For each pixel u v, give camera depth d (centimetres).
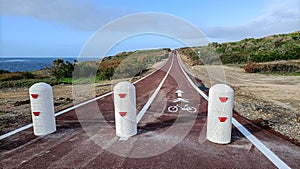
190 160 306
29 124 481
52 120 424
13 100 774
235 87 1049
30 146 361
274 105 668
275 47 3119
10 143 373
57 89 1041
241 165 291
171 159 310
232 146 354
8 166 295
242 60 2589
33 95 403
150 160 307
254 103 693
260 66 1780
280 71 1764
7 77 1536
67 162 304
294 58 2262
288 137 397
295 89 983
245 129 436
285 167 287
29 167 292
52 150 344
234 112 576
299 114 560
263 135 404
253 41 3894
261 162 300
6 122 496
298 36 3447
